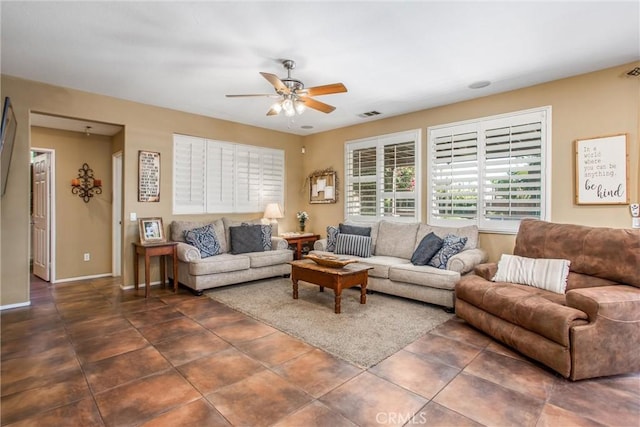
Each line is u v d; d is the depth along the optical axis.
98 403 2.00
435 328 3.17
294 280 4.12
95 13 2.47
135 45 2.97
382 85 3.96
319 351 2.67
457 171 4.58
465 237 4.08
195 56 3.19
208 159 5.38
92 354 2.63
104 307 3.81
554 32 2.75
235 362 2.50
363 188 5.74
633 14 2.48
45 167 5.18
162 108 4.86
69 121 4.64
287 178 6.53
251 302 3.98
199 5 2.37
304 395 2.07
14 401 2.02
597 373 2.25
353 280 3.73
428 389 2.14
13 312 3.64
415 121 5.04
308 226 6.67
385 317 3.45
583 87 3.60
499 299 2.79
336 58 3.23
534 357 2.45
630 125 3.32
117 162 5.58
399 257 4.77
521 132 4.03
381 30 2.72
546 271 3.01
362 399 2.03
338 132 6.13
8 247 3.76
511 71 3.55
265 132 6.16
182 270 4.51
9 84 3.69
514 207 4.09
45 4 2.35
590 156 3.54
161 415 1.88
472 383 2.21
